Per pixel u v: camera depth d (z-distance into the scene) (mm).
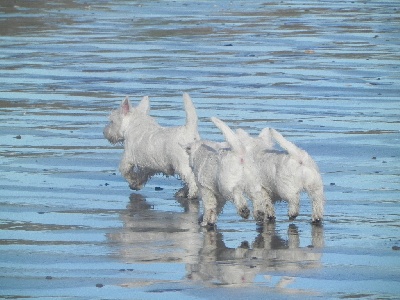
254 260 12352
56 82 25906
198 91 24781
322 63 29062
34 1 45938
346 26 37875
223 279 11586
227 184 13172
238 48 31953
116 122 16438
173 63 28953
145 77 26719
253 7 44875
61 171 17203
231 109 22484
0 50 31125
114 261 12305
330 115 21938
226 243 13172
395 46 32594
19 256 12508
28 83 25703
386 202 15219
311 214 14602
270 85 25641
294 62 29250
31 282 11484
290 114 22000
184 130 15586
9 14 40625
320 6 45500
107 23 38250
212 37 34531
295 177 13773
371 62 29297
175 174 16281
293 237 13430
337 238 13367
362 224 14062
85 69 27875
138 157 16031
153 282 11461
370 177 16734
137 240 13305
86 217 14484
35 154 18344
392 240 13250
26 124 20875
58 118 21516
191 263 12234
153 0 48062
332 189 15961
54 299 10898
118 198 15742
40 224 14055
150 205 15344
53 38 33938
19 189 15969
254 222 14312
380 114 22062
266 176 14039
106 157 18250
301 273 11805
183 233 13688
